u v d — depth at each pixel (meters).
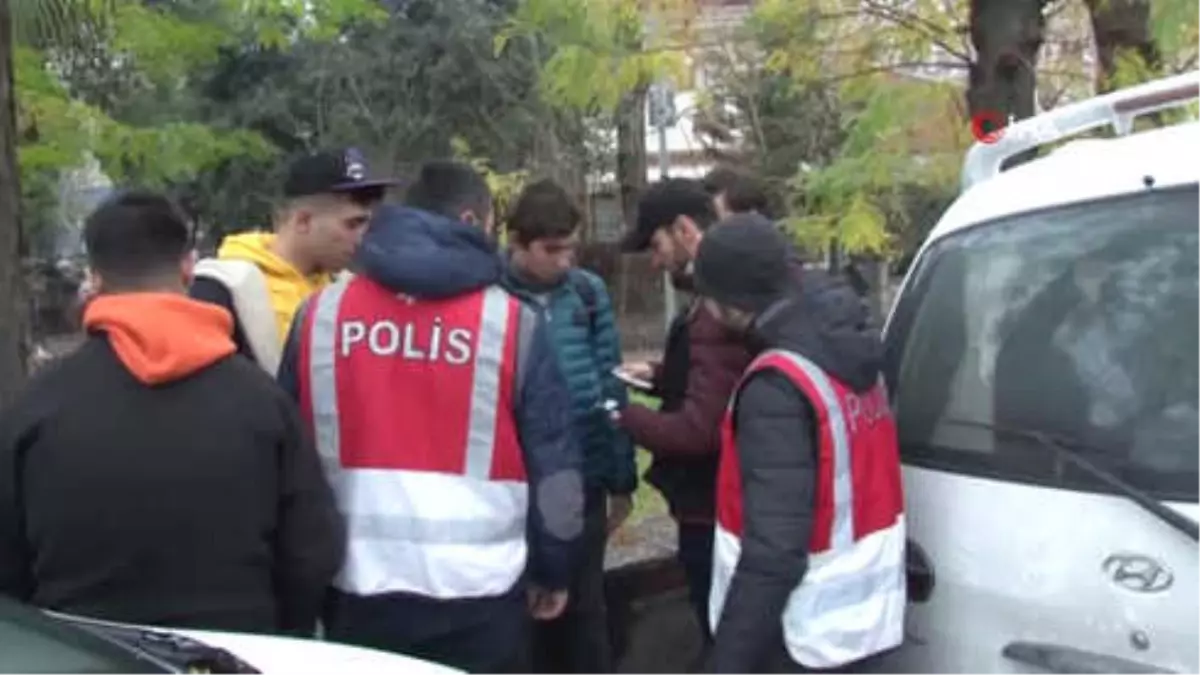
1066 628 3.02
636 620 5.24
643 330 22.41
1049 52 7.94
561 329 4.47
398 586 3.47
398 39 25.94
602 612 4.71
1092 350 3.18
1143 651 2.90
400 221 3.48
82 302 3.69
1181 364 3.02
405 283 3.44
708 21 7.48
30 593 3.43
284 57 25.58
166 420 3.21
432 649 3.52
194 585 3.22
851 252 6.66
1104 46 7.02
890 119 6.85
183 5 8.81
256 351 3.87
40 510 3.23
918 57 7.28
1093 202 3.35
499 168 24.06
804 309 3.28
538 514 3.57
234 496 3.23
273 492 3.32
